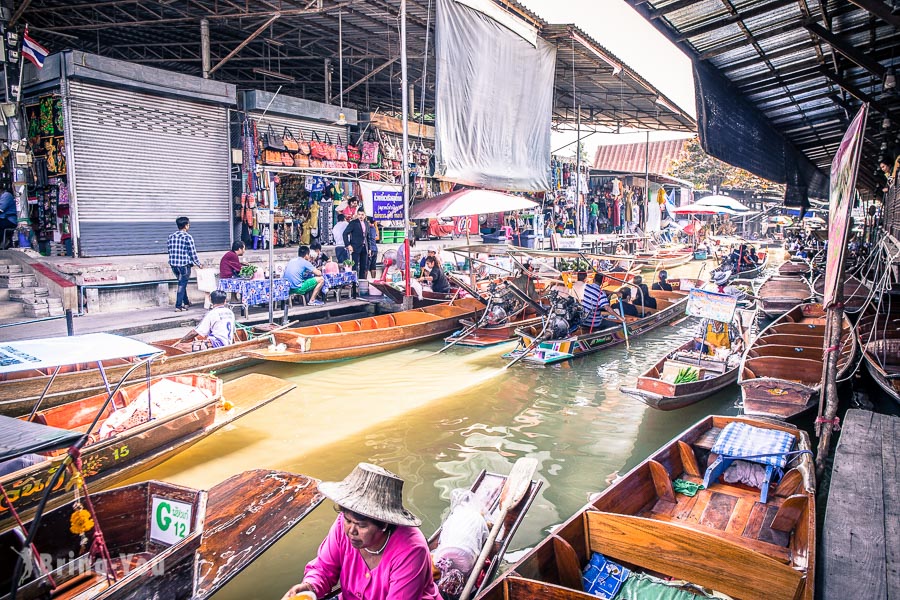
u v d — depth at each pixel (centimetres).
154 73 1394
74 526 350
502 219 2356
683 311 1545
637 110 2514
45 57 1219
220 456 667
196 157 1520
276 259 1469
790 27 927
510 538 414
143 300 1191
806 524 423
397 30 1714
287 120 1722
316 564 310
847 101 1355
